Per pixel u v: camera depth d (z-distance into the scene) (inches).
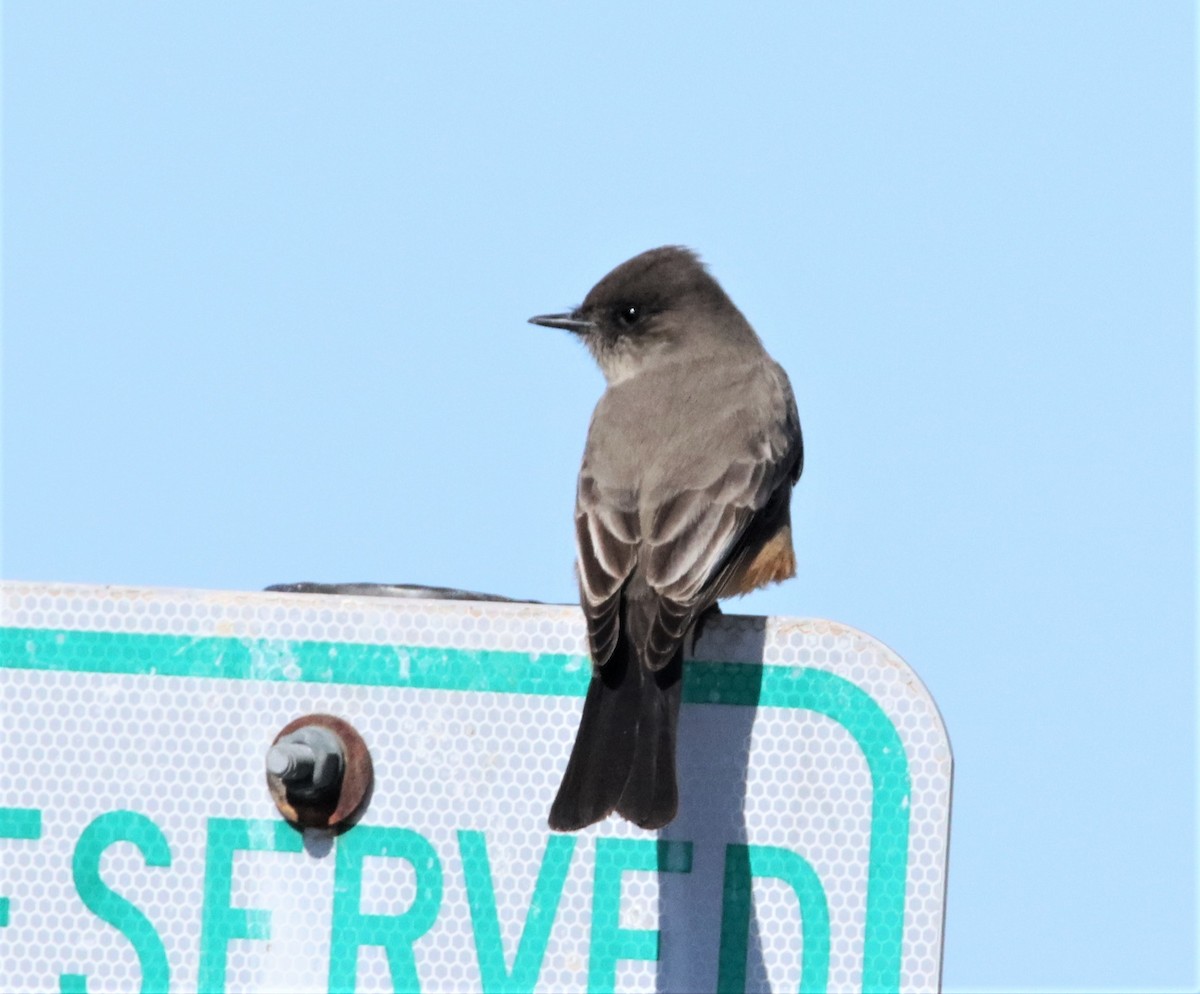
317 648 256.1
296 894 250.1
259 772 253.6
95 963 250.7
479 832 249.6
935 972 237.3
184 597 258.5
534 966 244.5
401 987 246.4
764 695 247.6
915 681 244.5
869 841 241.8
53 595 259.6
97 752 255.8
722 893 243.1
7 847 254.4
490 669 254.2
